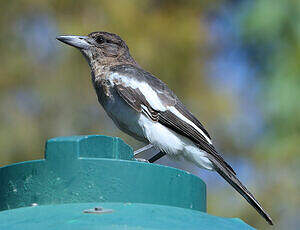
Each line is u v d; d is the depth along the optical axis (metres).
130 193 6.16
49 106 13.73
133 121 9.95
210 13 15.11
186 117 9.98
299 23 13.83
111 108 10.14
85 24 13.79
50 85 13.74
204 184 7.01
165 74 13.98
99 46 11.09
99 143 6.39
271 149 13.41
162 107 9.92
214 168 9.88
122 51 11.24
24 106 13.79
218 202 13.55
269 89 13.74
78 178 6.09
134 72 10.24
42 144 13.62
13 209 5.88
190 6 14.69
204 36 14.30
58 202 6.06
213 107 13.98
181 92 14.12
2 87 13.78
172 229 5.26
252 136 14.12
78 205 5.80
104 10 13.84
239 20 14.56
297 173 13.35
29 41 13.92
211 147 9.91
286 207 13.29
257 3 14.20
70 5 13.92
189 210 6.02
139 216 5.46
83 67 13.80
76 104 13.77
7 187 6.29
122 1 13.83
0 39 13.92
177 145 9.88
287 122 13.41
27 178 6.18
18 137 13.57
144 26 13.95
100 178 6.11
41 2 13.91
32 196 6.12
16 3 14.00
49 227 5.20
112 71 10.31
